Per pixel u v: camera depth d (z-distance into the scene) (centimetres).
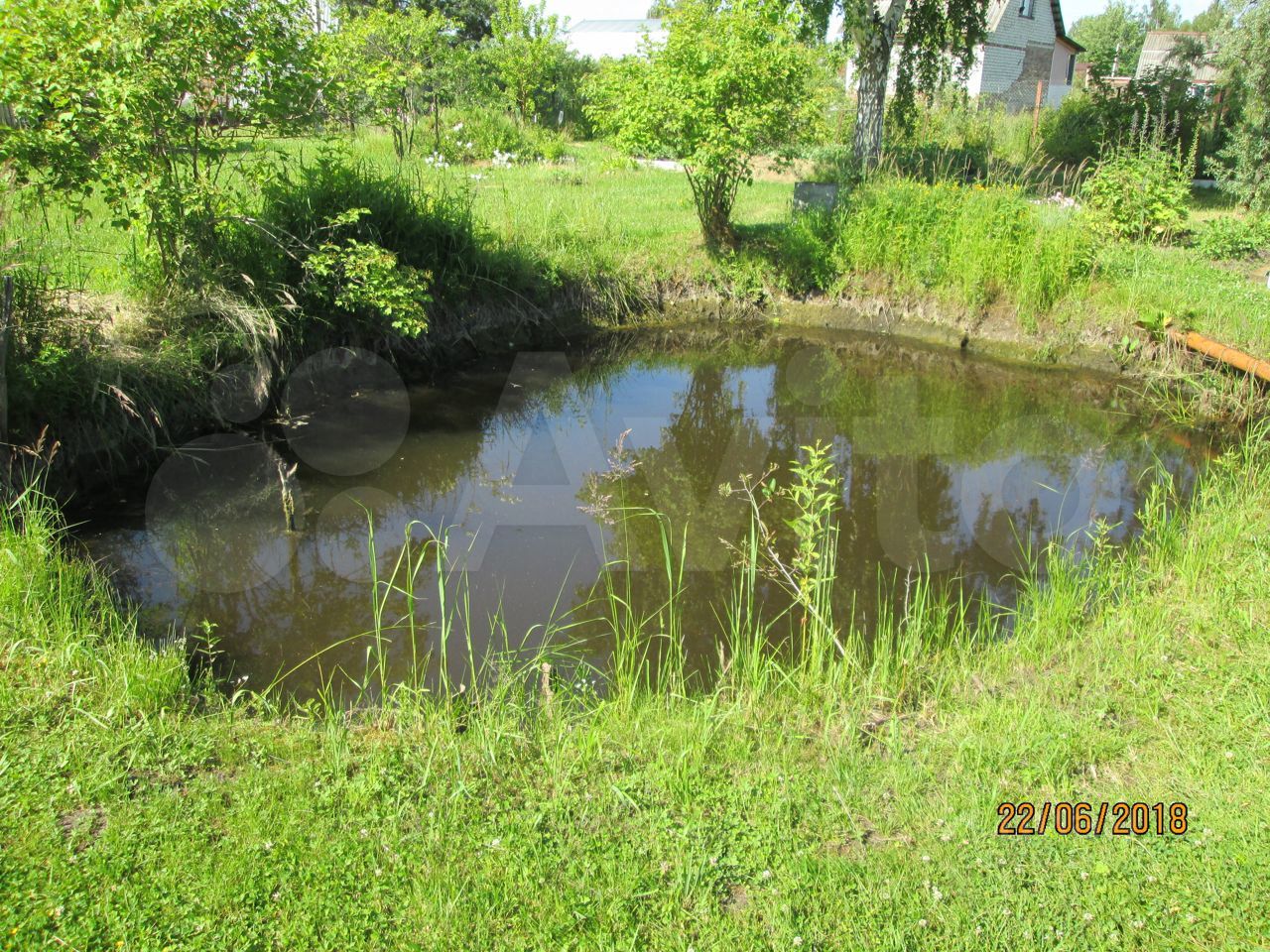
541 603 514
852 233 1155
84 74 603
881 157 1325
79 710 357
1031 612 498
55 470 602
